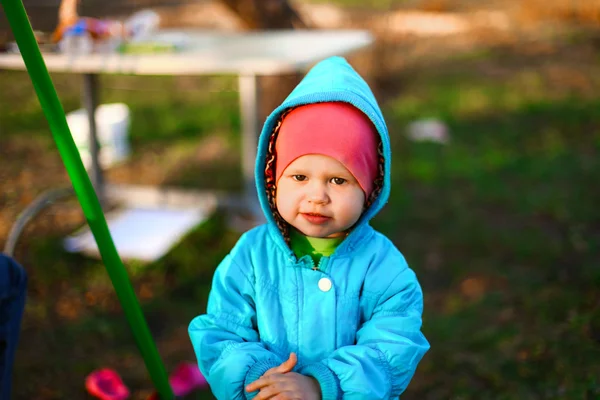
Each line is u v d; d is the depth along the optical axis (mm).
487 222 3885
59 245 3570
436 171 4684
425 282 3277
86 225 3838
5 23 3607
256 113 3693
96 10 5164
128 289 1738
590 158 4820
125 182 4621
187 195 4066
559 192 4238
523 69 7402
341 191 1281
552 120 5684
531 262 3375
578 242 3529
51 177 4605
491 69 7438
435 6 10828
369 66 6535
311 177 1282
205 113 6102
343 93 1293
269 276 1401
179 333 2932
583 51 8141
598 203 4035
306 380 1259
